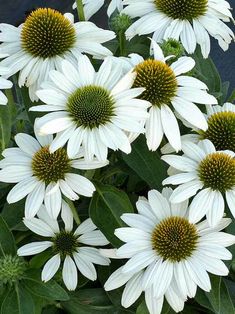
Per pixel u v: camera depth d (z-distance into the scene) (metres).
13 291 0.37
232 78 0.73
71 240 0.39
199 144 0.38
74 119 0.35
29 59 0.42
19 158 0.38
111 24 0.47
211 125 0.40
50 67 0.41
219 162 0.36
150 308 0.36
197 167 0.37
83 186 0.36
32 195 0.37
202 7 0.44
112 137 0.35
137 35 0.47
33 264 0.39
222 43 0.46
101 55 0.42
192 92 0.38
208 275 0.35
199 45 0.48
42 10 0.41
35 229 0.39
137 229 0.36
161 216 0.37
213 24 0.44
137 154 0.38
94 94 0.36
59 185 0.37
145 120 0.37
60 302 0.41
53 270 0.38
